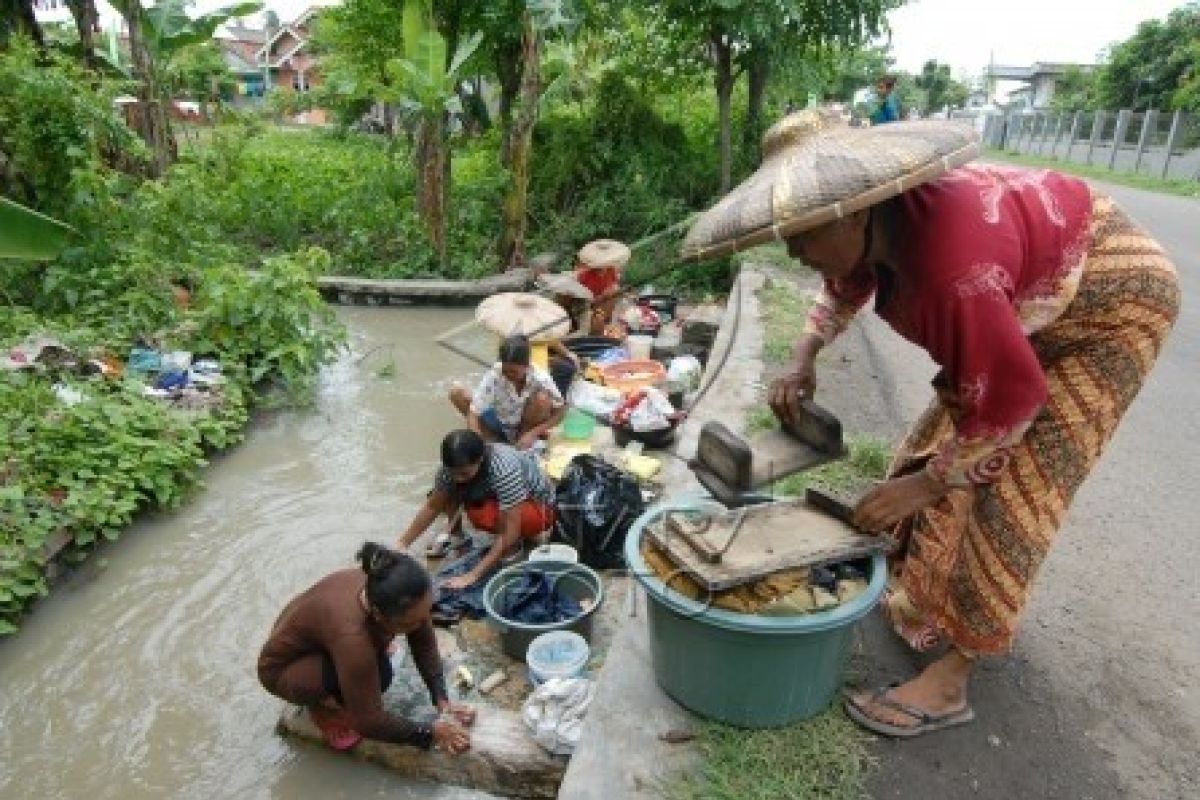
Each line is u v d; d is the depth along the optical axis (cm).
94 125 740
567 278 750
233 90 2416
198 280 763
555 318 593
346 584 288
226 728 337
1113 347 222
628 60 1192
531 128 1026
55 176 725
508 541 394
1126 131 2570
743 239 177
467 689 337
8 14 968
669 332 818
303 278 695
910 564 256
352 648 272
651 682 271
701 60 1142
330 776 312
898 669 278
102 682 363
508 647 354
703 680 246
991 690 276
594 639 361
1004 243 187
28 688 359
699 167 1215
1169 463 478
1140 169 2395
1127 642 310
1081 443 228
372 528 480
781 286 828
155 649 384
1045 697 276
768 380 561
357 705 280
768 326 689
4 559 395
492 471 388
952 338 187
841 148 182
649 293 924
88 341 626
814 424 237
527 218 1184
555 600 366
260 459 568
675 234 1026
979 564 236
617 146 1212
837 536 245
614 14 1130
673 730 251
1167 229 1211
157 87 1037
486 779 298
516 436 514
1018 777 242
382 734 288
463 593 389
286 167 1286
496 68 1205
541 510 413
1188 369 640
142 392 567
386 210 1101
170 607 412
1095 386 223
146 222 789
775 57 1063
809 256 200
